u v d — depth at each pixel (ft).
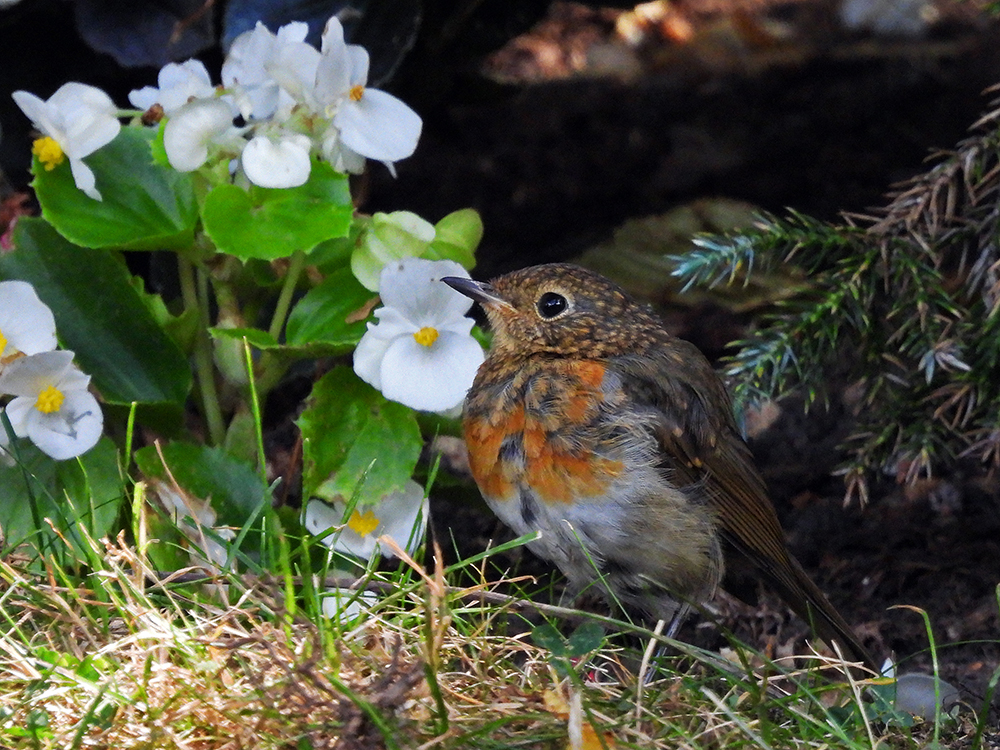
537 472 23.16
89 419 22.03
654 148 46.98
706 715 19.12
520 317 24.38
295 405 35.12
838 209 42.98
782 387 27.66
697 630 27.53
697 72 52.42
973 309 27.20
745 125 48.37
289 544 23.98
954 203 26.48
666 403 24.13
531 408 23.22
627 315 25.17
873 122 48.11
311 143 22.68
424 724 17.83
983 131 43.37
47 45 32.71
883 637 26.86
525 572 28.89
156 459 23.12
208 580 21.08
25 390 21.80
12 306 21.63
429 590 20.56
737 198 44.19
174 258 29.68
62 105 22.44
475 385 24.43
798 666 25.59
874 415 29.68
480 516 30.86
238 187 22.44
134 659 18.65
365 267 23.15
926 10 55.62
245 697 17.76
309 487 23.04
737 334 38.17
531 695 18.88
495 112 48.88
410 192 43.93
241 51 23.47
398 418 23.41
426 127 47.19
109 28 29.07
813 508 31.94
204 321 24.90
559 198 44.19
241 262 23.48
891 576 28.96
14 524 22.50
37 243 23.63
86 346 23.72
